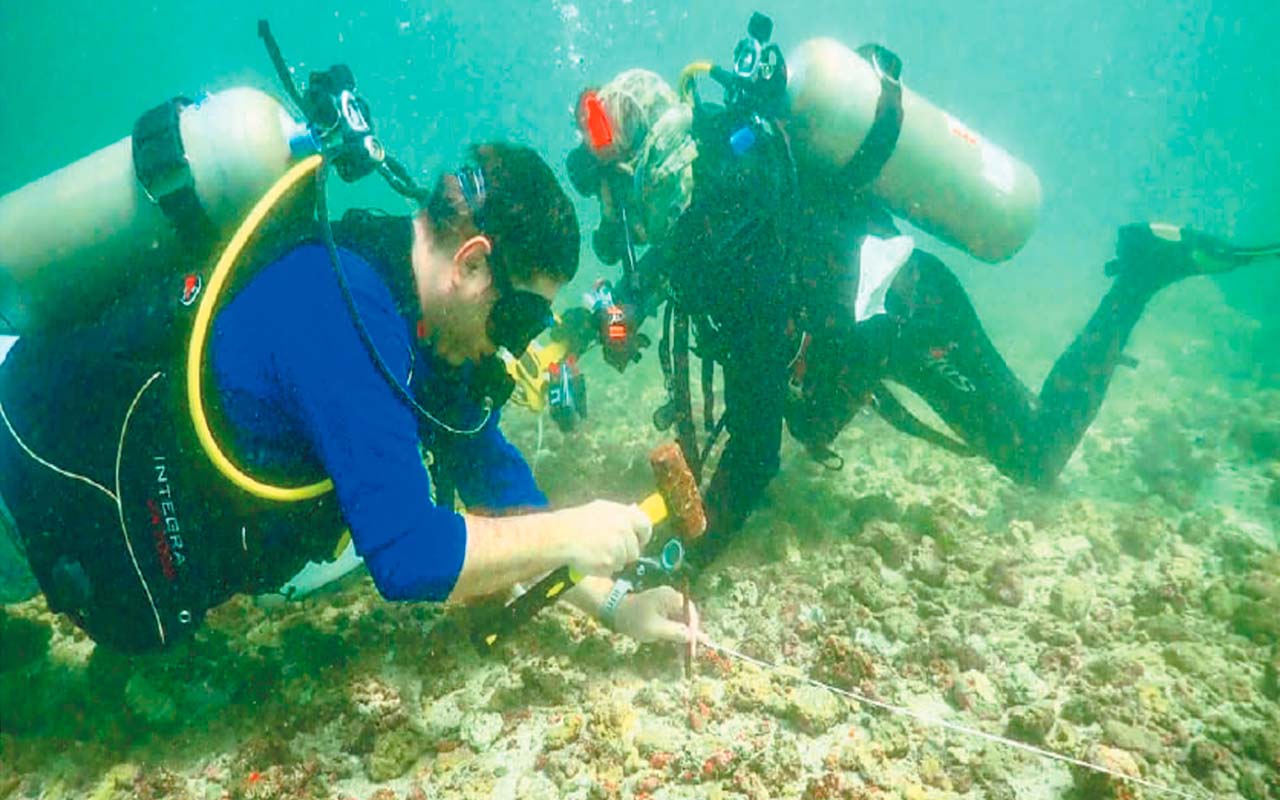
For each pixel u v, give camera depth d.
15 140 55.19
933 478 4.31
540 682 2.58
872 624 2.86
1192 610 3.00
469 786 2.28
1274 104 21.16
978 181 3.33
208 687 2.73
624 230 3.35
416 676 2.77
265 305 1.66
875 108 3.04
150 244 2.25
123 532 1.95
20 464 1.99
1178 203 20.95
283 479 1.80
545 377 3.89
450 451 2.41
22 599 2.62
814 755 2.33
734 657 2.68
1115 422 5.53
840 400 3.34
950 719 2.45
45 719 2.69
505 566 1.74
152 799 2.34
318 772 2.36
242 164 2.11
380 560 1.60
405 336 1.72
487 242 1.69
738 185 2.85
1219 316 8.99
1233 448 4.82
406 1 43.22
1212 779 2.21
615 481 4.29
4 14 38.69
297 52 50.22
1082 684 2.56
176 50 52.66
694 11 54.22
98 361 1.91
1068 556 3.42
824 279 3.03
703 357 3.11
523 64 49.03
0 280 2.22
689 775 2.23
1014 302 11.21
